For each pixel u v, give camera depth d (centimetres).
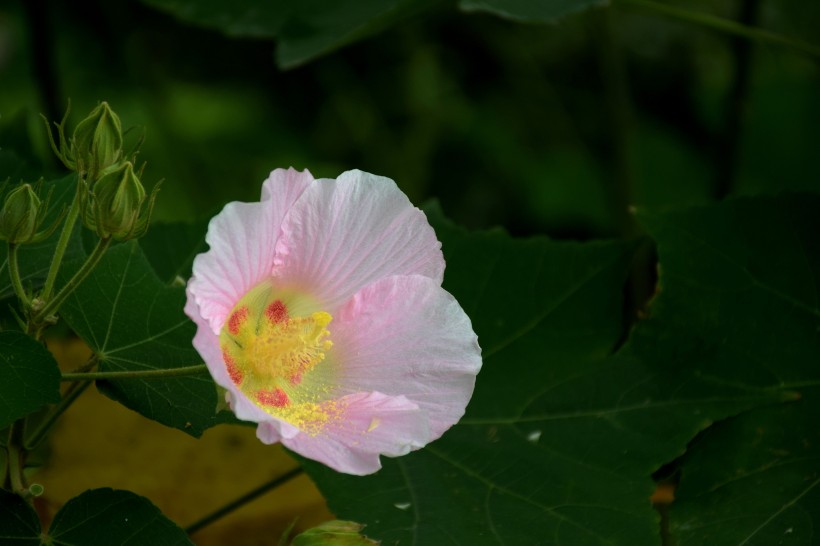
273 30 136
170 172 171
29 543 108
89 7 168
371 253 109
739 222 123
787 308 122
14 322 112
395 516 115
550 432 120
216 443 129
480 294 124
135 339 111
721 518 117
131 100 174
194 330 111
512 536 115
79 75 172
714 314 122
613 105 141
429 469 118
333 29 132
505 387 122
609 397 121
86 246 118
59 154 107
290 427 104
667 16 133
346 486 116
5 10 172
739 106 141
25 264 111
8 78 174
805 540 115
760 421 120
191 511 128
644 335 122
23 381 107
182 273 121
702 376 121
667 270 122
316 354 109
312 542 110
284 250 108
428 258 110
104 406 129
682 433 119
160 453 128
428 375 109
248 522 127
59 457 128
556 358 123
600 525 116
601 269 124
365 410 107
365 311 110
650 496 117
